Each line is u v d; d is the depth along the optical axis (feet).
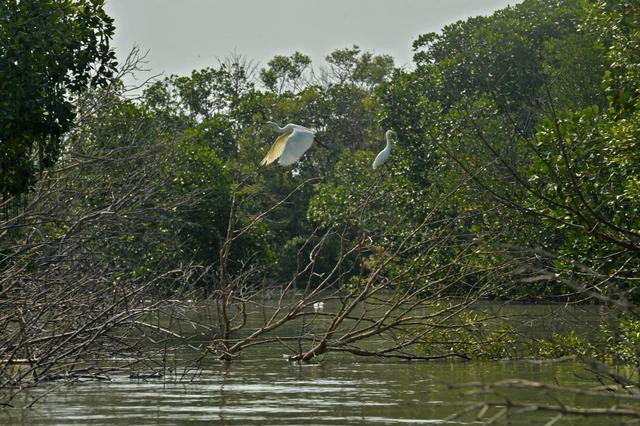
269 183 281.13
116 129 117.19
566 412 34.88
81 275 75.56
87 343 67.92
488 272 95.35
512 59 213.66
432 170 182.19
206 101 311.68
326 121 323.78
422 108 206.59
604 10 81.20
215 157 180.34
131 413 60.59
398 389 71.97
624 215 73.56
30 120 75.15
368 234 108.37
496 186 101.86
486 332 100.37
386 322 126.62
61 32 75.20
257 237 186.70
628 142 71.87
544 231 89.61
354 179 206.08
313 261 92.73
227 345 93.09
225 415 59.93
